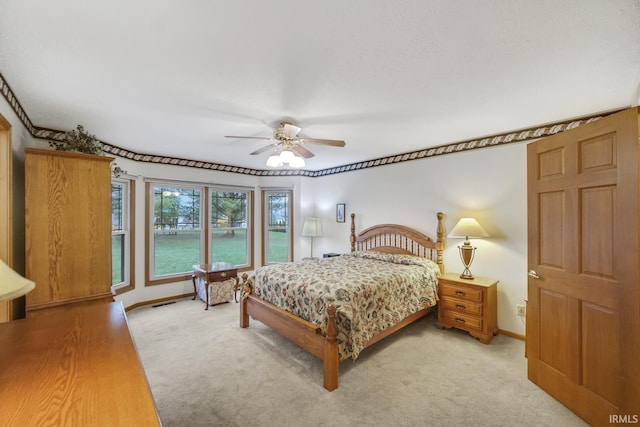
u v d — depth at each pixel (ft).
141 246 13.65
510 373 8.05
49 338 4.35
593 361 5.98
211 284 13.65
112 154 11.93
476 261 11.37
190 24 4.41
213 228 16.43
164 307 13.56
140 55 5.27
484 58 5.48
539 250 7.37
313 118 8.69
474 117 8.78
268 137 10.53
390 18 4.33
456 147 11.83
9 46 4.91
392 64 5.68
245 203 17.75
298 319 8.41
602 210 5.83
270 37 4.77
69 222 7.55
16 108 7.19
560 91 6.95
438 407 6.65
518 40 4.91
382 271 10.41
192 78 6.16
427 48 5.14
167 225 14.82
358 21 4.39
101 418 2.63
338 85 6.56
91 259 7.85
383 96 7.18
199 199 15.99
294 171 18.28
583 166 6.20
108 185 8.18
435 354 9.14
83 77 6.06
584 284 6.17
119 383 3.19
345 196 16.74
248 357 8.89
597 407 5.87
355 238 15.83
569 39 4.87
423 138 11.12
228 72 5.91
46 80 6.18
